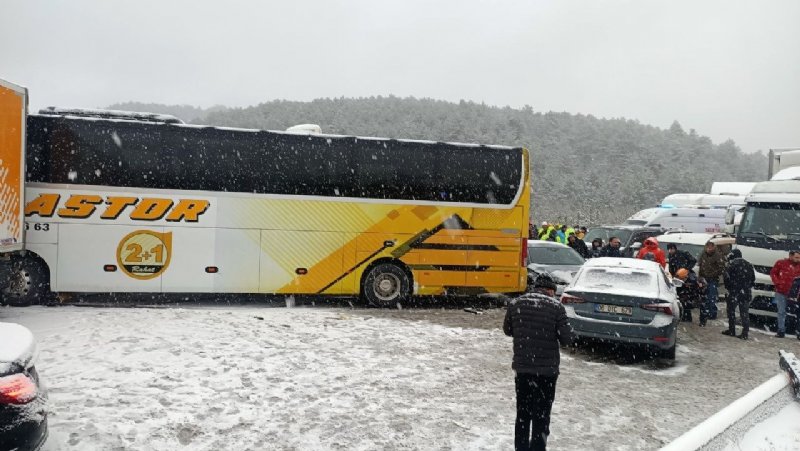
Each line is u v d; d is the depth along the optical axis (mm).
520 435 5621
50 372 7012
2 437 4242
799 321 12297
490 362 8969
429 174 13344
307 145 12867
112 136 11984
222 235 12461
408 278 13383
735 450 3623
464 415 6672
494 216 13602
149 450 5285
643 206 111312
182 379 7066
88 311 10930
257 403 6527
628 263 11047
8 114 9977
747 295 12180
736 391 8344
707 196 28859
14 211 10281
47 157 11766
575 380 8547
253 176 12594
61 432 5418
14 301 11633
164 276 12203
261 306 13039
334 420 6254
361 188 13086
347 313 12430
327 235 12953
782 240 13578
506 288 13664
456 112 157000
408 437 5980
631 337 9508
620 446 6133
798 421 4305
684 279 13648
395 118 149000
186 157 12289
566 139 160500
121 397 6340
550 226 24484
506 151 13680
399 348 9406
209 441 5566
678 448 3035
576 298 9953
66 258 11797
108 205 11953
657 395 7992
